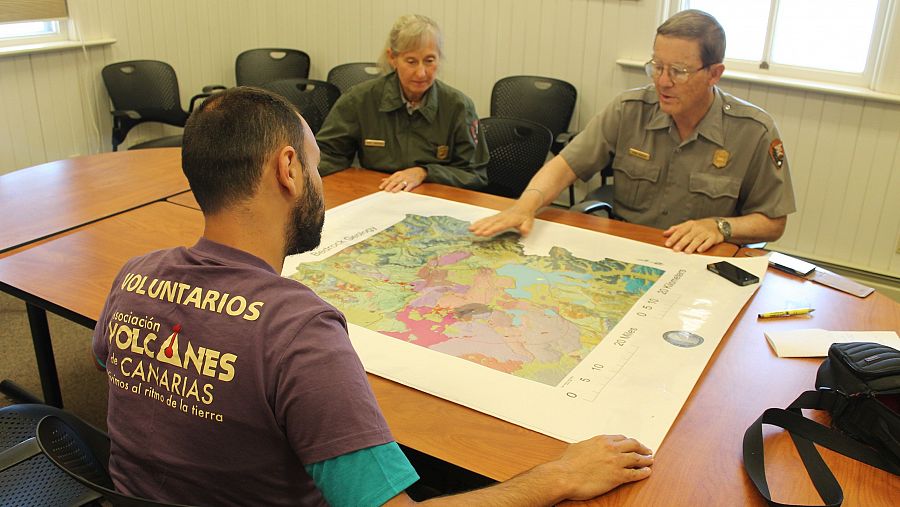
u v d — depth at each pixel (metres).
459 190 2.24
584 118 3.82
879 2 3.04
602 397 1.21
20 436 1.39
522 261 1.72
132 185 2.24
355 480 0.84
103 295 1.54
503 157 2.89
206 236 0.99
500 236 1.87
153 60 3.96
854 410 1.11
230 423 0.88
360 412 0.86
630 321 1.45
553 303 1.52
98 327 1.05
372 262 1.70
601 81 3.71
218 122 0.95
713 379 1.27
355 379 0.88
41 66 3.60
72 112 3.81
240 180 0.94
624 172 2.25
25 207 2.03
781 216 2.05
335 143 2.47
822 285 1.64
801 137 3.29
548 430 1.12
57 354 2.68
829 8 3.20
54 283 1.59
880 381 1.09
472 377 1.25
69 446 1.12
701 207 2.16
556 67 3.80
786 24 3.31
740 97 3.38
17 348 2.73
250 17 4.58
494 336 1.38
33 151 3.66
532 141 2.82
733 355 1.35
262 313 0.90
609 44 3.63
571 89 3.63
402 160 2.52
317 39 4.45
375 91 2.46
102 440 1.26
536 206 2.02
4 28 3.49
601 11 3.59
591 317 1.46
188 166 0.96
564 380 1.25
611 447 1.05
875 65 3.09
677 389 1.23
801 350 1.36
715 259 1.75
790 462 1.07
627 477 1.02
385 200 2.12
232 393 0.88
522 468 1.05
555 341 1.37
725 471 1.05
